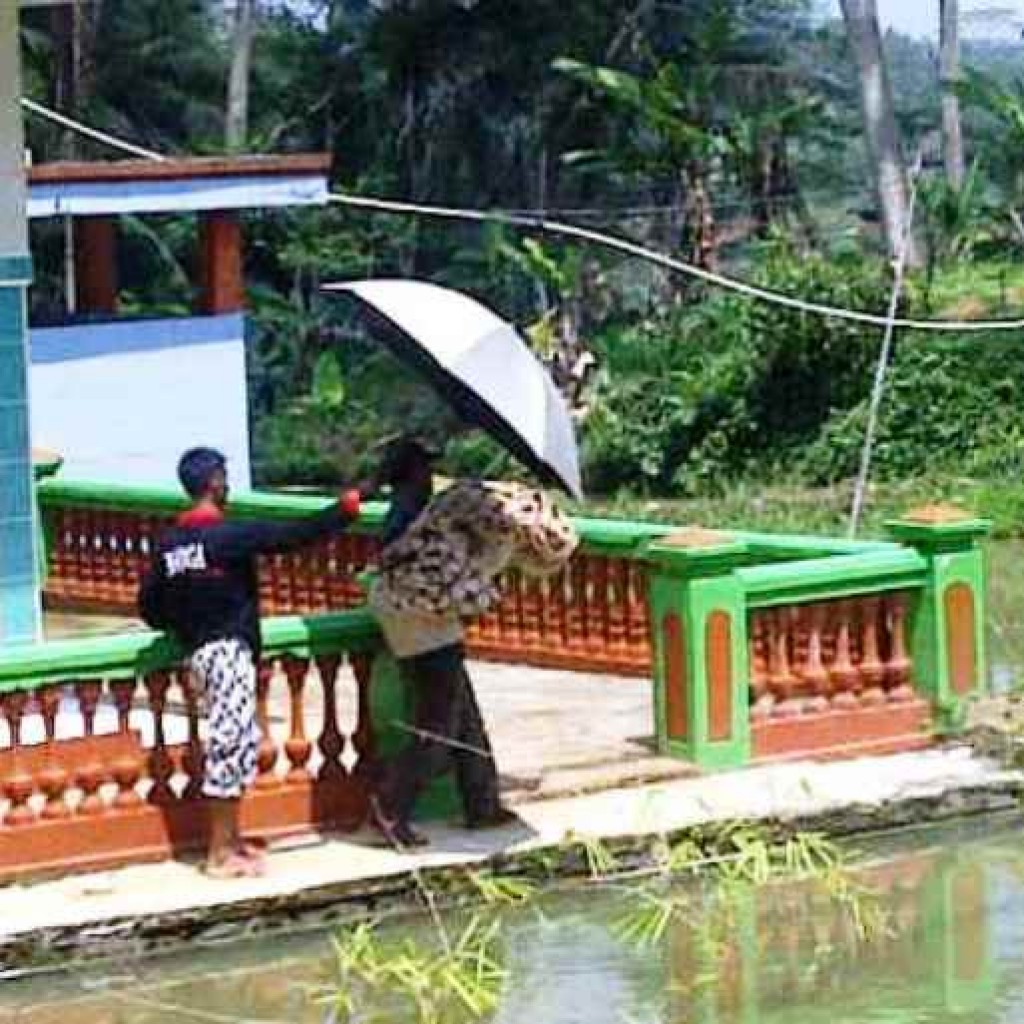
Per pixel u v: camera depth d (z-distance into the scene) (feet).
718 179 128.88
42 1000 33.96
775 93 142.10
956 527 44.62
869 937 36.42
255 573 37.47
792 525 98.58
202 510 37.17
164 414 71.67
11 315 43.21
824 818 40.91
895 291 93.56
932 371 112.78
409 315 37.99
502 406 37.19
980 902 38.14
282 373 139.13
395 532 38.32
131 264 151.64
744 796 41.27
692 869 39.50
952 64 150.41
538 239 137.28
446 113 141.69
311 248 141.08
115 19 168.35
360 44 149.89
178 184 71.56
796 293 114.01
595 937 36.63
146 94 171.12
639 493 114.11
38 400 69.62
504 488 38.32
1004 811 42.73
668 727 43.14
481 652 54.80
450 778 39.99
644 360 117.50
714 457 113.60
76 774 37.17
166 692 37.86
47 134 148.15
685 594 42.45
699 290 126.11
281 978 34.83
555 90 137.59
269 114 169.27
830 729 43.78
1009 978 34.47
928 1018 32.81
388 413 127.44
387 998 33.96
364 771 39.29
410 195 144.05
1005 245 124.67
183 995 34.14
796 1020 32.83
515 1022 32.89
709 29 130.62
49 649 36.91
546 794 41.09
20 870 36.73
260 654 37.86
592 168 131.23
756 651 43.55
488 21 138.82
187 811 37.93
